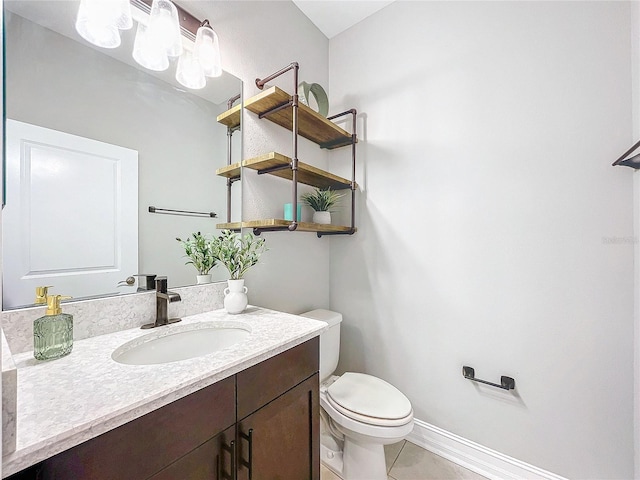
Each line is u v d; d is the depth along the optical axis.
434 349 1.52
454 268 1.46
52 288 0.83
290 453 0.94
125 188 1.00
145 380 0.63
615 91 1.09
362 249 1.80
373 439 1.16
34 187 0.80
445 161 1.48
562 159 1.19
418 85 1.58
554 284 1.21
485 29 1.37
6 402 0.42
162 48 1.02
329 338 1.59
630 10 1.06
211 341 1.08
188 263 1.18
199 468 0.67
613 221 1.09
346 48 1.91
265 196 1.51
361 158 1.82
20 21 0.79
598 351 1.12
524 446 1.27
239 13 1.39
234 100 1.37
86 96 0.91
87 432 0.49
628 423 1.07
